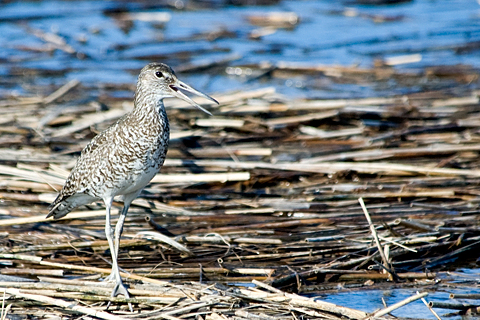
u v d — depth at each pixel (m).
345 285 10.44
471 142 14.90
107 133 10.48
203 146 15.17
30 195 12.60
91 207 12.66
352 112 16.52
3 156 14.10
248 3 29.31
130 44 24.11
